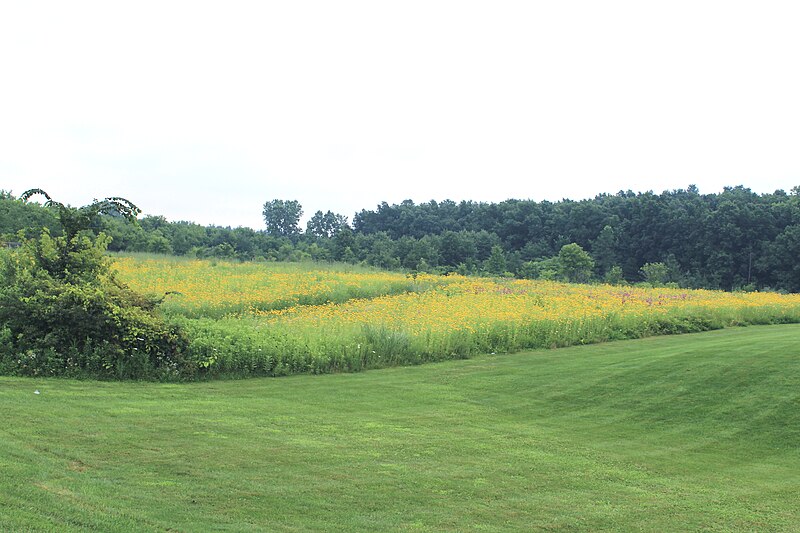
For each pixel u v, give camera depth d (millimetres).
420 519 6375
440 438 9461
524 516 6684
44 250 13703
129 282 24141
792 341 15156
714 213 71250
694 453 9273
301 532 5789
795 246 63156
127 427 8672
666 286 46906
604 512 6934
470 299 23016
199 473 7082
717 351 14344
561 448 9320
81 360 12148
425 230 97188
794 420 10352
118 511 5699
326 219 116188
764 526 6777
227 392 11781
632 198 84562
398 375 14109
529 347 17469
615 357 15344
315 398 11688
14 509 5340
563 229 86375
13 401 9508
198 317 19578
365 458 8219
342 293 25297
